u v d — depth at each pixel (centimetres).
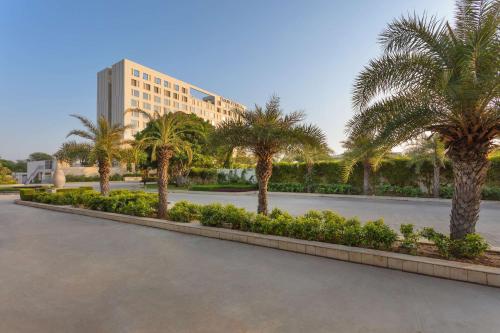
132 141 1214
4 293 329
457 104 409
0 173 3325
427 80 443
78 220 842
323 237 516
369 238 463
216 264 432
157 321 266
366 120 485
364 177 1720
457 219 461
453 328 253
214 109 7469
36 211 1053
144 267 419
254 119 750
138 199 916
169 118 880
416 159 1470
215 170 2727
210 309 289
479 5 429
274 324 259
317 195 1777
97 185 3130
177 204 805
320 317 272
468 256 411
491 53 386
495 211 1029
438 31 439
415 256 412
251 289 338
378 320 266
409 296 319
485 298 314
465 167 453
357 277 377
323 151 750
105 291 333
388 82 463
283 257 469
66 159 1295
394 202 1382
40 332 249
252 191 2033
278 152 779
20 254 488
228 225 641
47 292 331
